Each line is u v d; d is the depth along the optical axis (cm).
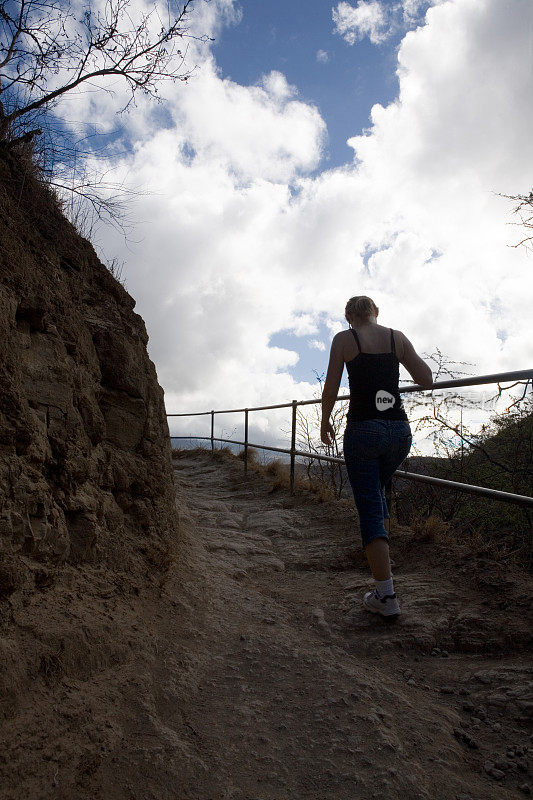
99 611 222
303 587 362
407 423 302
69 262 301
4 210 247
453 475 469
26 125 321
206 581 321
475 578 323
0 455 194
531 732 197
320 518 532
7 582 181
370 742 181
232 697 206
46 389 233
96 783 148
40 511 212
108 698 182
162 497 318
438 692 230
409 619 291
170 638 238
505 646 261
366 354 299
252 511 610
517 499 298
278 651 246
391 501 460
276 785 161
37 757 147
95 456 269
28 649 175
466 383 344
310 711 199
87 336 285
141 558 281
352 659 256
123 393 304
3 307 204
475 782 169
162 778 155
